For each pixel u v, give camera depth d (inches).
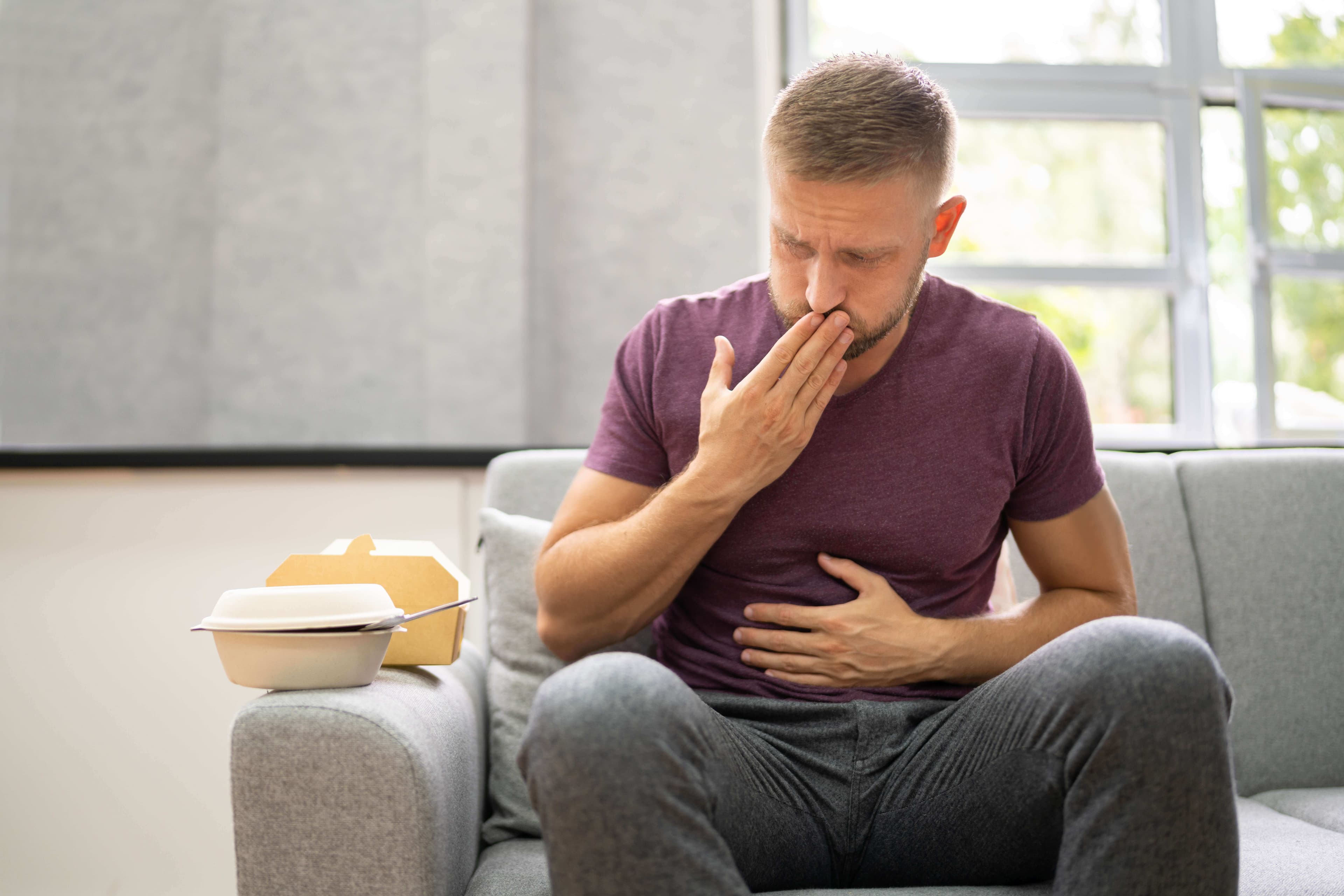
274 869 36.3
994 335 49.0
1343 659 62.4
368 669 39.8
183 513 76.2
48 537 75.2
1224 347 109.5
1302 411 109.2
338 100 100.1
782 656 46.1
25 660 74.3
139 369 97.6
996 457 47.8
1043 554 50.4
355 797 36.4
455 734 42.9
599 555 46.1
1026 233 109.4
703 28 101.9
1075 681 34.4
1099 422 108.2
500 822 49.4
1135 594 51.5
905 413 47.8
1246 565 64.0
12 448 74.7
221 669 75.3
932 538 47.1
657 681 33.6
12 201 97.3
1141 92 110.9
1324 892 40.9
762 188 101.5
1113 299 109.2
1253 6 113.3
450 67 98.3
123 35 99.5
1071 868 33.1
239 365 98.3
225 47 100.2
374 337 98.8
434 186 97.6
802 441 44.7
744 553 47.7
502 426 96.7
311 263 99.1
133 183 98.6
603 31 101.5
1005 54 110.5
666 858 31.0
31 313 96.8
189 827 74.3
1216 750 32.7
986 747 38.3
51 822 73.5
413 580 45.7
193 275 98.7
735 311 51.1
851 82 42.8
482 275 97.3
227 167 99.5
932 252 49.2
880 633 45.1
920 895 37.4
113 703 74.5
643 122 101.2
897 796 41.2
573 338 100.1
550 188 100.7
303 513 77.3
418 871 36.4
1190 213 109.8
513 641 54.1
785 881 40.8
